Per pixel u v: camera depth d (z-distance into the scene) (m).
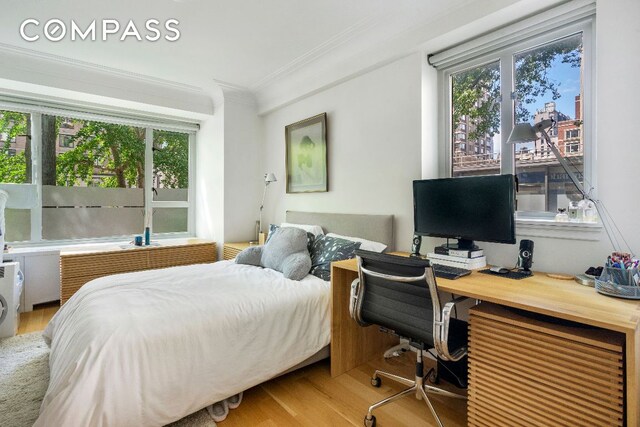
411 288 1.58
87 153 3.92
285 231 2.75
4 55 2.96
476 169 2.40
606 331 1.22
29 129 3.58
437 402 1.88
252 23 2.53
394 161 2.68
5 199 2.99
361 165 2.96
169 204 4.52
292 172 3.75
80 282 3.22
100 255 3.33
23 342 2.57
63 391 1.27
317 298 2.11
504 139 2.23
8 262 3.03
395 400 1.86
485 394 1.43
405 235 2.61
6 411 1.72
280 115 3.98
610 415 1.11
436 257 2.05
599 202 1.72
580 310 1.18
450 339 1.66
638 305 1.24
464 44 2.33
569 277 1.70
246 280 2.23
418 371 1.77
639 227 1.60
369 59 2.77
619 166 1.65
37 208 3.63
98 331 1.43
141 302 1.73
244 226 4.21
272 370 1.84
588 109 1.86
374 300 1.76
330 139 3.27
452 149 2.55
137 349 1.43
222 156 4.04
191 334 1.58
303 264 2.36
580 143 1.90
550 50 2.02
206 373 1.60
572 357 1.19
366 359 2.34
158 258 3.71
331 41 2.80
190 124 4.56
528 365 1.30
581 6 1.81
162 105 3.87
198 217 4.69
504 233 1.79
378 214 2.80
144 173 4.32
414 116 2.53
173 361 1.51
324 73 3.21
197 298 1.83
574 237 1.80
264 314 1.84
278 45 2.87
